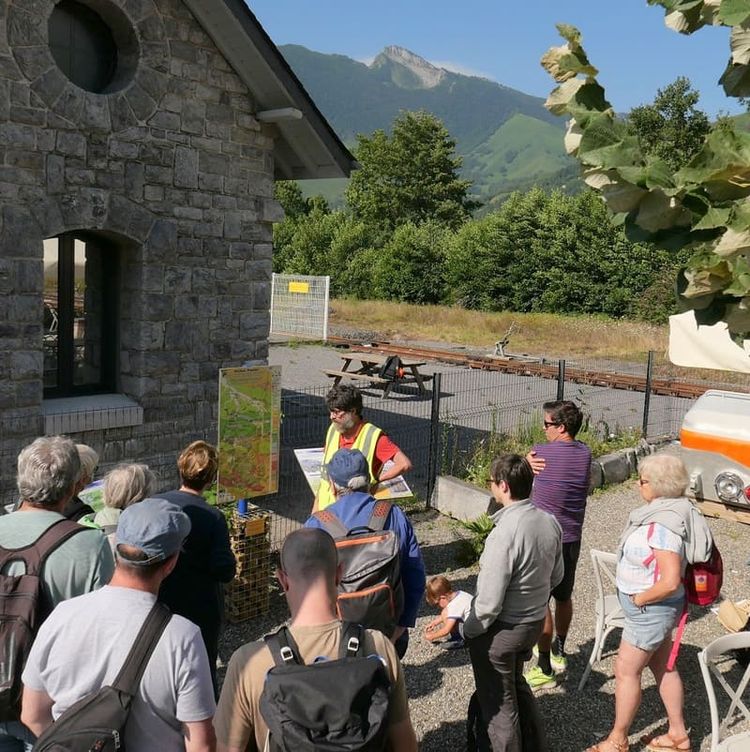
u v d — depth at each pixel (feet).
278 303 100.27
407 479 33.94
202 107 27.66
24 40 23.06
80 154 24.57
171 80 26.66
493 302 135.44
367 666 8.09
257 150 29.60
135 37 25.57
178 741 8.67
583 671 18.57
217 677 17.52
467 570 24.56
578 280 126.11
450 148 254.27
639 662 14.37
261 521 20.53
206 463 13.78
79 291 26.61
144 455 27.27
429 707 16.92
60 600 10.25
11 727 10.10
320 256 177.58
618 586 14.60
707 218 5.15
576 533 17.70
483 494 28.60
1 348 23.34
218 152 28.32
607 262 123.54
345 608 12.14
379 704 7.95
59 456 11.04
